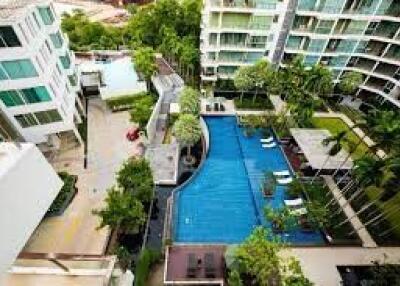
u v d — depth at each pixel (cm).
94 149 3741
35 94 2967
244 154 3678
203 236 2777
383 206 3134
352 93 4912
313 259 2597
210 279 2302
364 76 4678
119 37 5994
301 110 3675
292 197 3162
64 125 3381
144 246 2692
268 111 4175
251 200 3142
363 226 2812
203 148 3872
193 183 3278
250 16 3878
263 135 3944
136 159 3148
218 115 4222
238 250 2264
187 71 4953
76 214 2989
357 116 4531
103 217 2522
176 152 3703
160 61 5181
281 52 4619
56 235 2803
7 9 2725
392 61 4225
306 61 4488
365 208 2809
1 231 973
